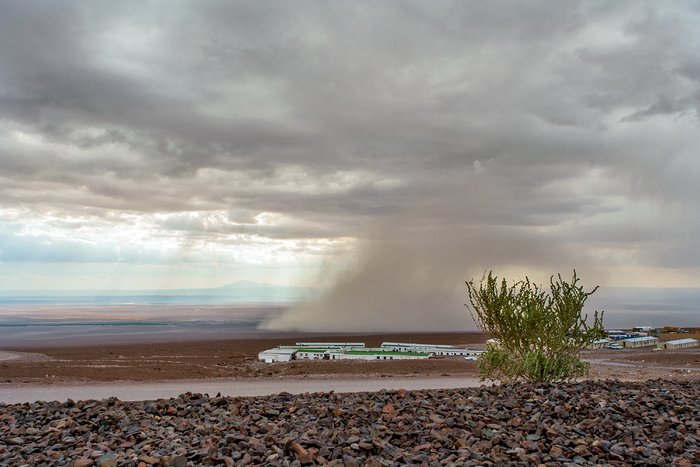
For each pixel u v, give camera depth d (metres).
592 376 22.08
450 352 39.44
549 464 7.64
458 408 11.04
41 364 31.44
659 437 9.11
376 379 21.89
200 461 7.91
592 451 8.30
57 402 12.65
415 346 42.78
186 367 29.20
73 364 32.09
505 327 15.80
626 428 9.43
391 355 37.09
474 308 16.36
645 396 12.20
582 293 15.70
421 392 13.65
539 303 15.77
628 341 46.88
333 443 8.68
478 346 47.94
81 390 18.31
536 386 13.82
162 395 16.73
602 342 45.12
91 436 9.55
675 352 38.62
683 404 11.52
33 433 10.01
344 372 25.53
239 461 7.81
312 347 45.34
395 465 7.59
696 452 8.02
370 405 11.73
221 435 9.49
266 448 8.41
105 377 22.72
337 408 11.05
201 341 60.09
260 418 10.70
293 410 11.38
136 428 10.07
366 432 9.27
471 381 20.75
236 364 33.72
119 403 12.55
